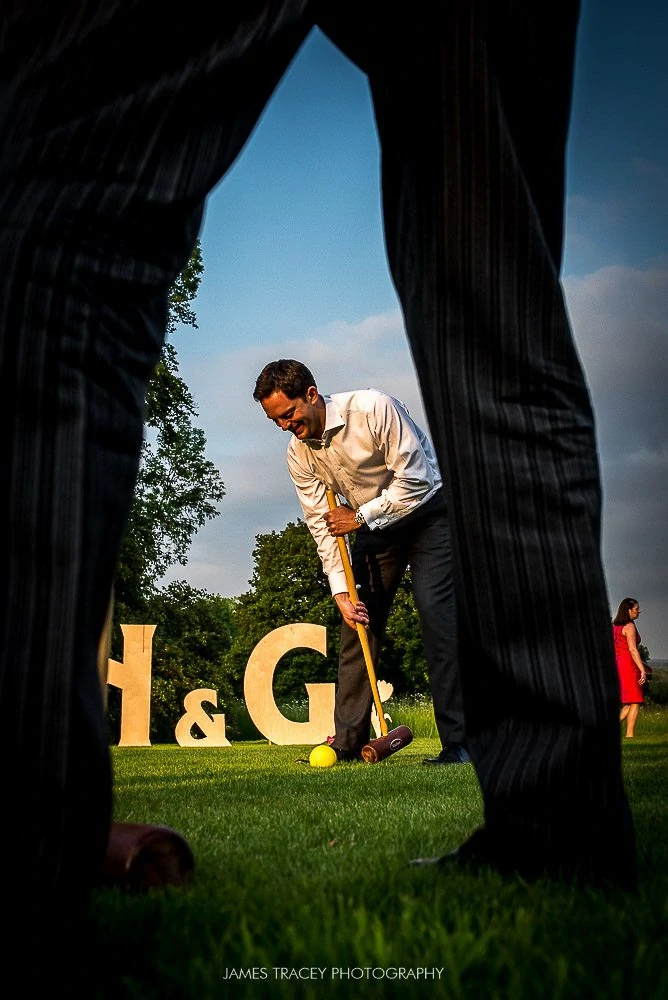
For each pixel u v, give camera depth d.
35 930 0.82
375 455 5.36
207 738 12.43
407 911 1.03
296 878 1.35
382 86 1.38
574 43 1.38
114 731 21.94
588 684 1.28
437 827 2.04
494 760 1.31
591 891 1.18
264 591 37.62
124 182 0.94
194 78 0.98
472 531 1.32
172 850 1.33
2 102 0.90
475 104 1.29
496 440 1.31
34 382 0.87
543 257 1.31
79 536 0.88
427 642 5.23
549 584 1.29
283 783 3.57
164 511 24.97
